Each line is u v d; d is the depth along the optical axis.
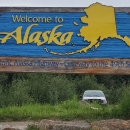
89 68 12.52
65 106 19.48
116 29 12.56
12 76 36.34
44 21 12.66
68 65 12.52
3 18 12.71
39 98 29.88
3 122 12.67
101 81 50.12
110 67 12.48
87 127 11.04
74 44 12.57
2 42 12.66
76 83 44.50
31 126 11.31
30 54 12.59
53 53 12.56
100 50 12.53
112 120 11.14
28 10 12.68
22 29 12.67
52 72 12.53
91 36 12.56
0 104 24.62
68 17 12.63
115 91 40.94
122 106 13.05
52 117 13.27
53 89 31.83
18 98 25.69
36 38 12.63
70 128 10.93
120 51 12.51
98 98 26.27
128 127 10.61
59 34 12.61
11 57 12.60
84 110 15.89
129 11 12.57
